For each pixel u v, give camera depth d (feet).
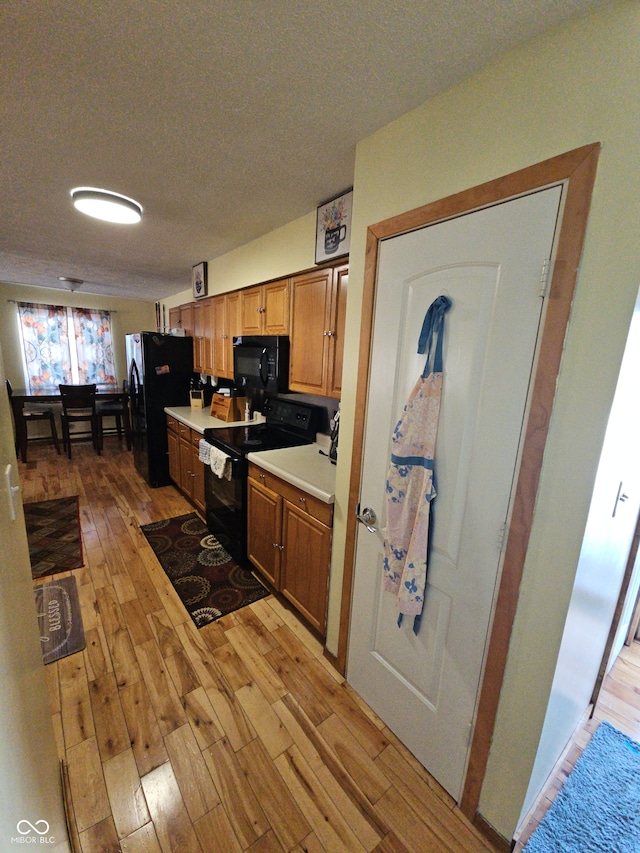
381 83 3.57
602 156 2.64
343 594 5.42
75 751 4.40
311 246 7.05
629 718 5.16
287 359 7.90
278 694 5.27
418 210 3.89
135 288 16.61
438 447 3.87
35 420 17.28
